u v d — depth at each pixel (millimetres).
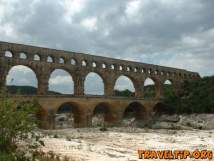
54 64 97562
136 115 120875
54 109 89875
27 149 36844
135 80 121312
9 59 87500
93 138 63438
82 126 97188
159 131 85062
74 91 102312
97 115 136375
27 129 35438
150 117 119625
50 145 46312
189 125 105688
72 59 102750
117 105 107625
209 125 100938
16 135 36469
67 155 38781
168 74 135875
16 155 31641
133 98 113688
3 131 34344
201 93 125562
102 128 87312
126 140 60406
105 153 42250
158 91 130750
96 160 36656
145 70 125312
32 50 92812
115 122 106125
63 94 93062
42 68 94438
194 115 113125
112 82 112938
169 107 123188
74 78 102750
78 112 98000
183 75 143500
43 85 94188
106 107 107812
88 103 99375
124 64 117875
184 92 136750
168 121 116000
